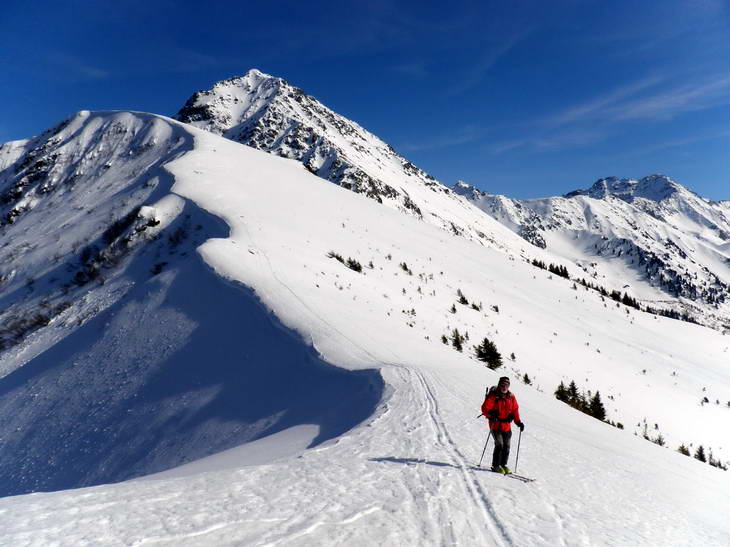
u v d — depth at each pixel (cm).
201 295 3475
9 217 8619
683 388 5269
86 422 2586
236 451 1388
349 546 498
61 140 10844
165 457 2034
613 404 4162
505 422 916
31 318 4475
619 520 714
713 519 850
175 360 2847
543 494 788
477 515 638
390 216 8881
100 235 5709
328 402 1966
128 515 530
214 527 510
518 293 6881
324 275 4284
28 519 497
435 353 2962
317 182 9306
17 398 3131
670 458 1722
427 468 874
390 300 4416
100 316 3841
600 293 9469
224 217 5141
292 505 610
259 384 2356
